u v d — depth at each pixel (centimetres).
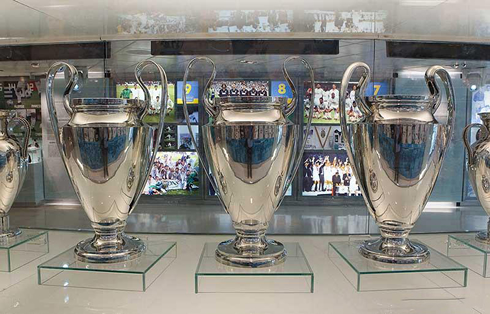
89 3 110
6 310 70
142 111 84
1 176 90
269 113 76
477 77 113
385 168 76
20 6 112
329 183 113
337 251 86
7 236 93
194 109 111
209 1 109
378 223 84
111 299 74
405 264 77
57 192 116
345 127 83
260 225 81
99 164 76
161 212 114
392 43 112
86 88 114
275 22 110
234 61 111
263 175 76
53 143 115
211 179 86
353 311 70
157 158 112
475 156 91
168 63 111
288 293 76
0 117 91
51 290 78
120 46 112
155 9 110
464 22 111
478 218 116
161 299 74
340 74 111
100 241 82
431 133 74
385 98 76
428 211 115
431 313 69
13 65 115
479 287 80
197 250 101
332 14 110
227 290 75
